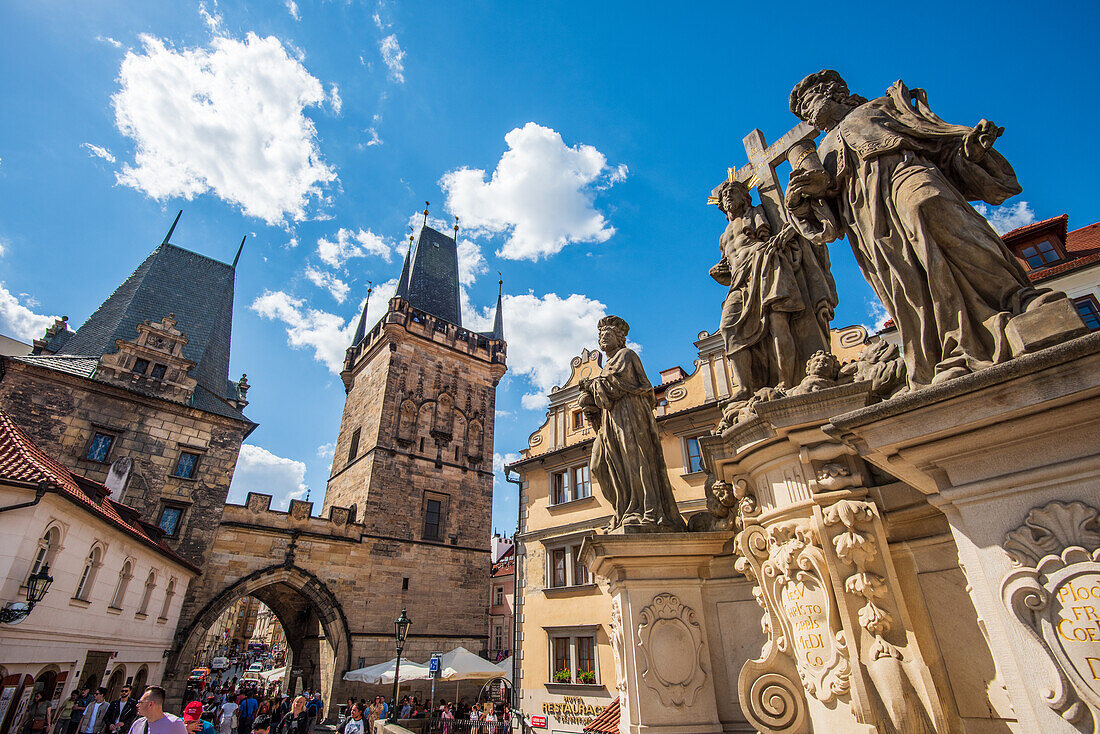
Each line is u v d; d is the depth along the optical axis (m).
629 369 6.00
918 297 2.89
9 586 12.50
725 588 4.90
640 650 4.72
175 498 30.78
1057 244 16.95
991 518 2.32
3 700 12.80
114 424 30.45
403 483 40.59
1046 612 2.09
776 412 3.68
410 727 25.94
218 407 35.88
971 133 3.01
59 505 14.16
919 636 3.15
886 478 3.64
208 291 43.72
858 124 3.43
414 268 58.56
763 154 6.32
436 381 46.38
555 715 19.70
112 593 18.81
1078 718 1.94
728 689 4.60
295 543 33.81
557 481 23.69
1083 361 2.08
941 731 2.81
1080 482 2.13
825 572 3.37
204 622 29.19
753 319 4.85
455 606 38.97
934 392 2.39
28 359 30.97
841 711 3.16
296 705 16.08
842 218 3.61
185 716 7.90
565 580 21.58
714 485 5.07
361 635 34.09
